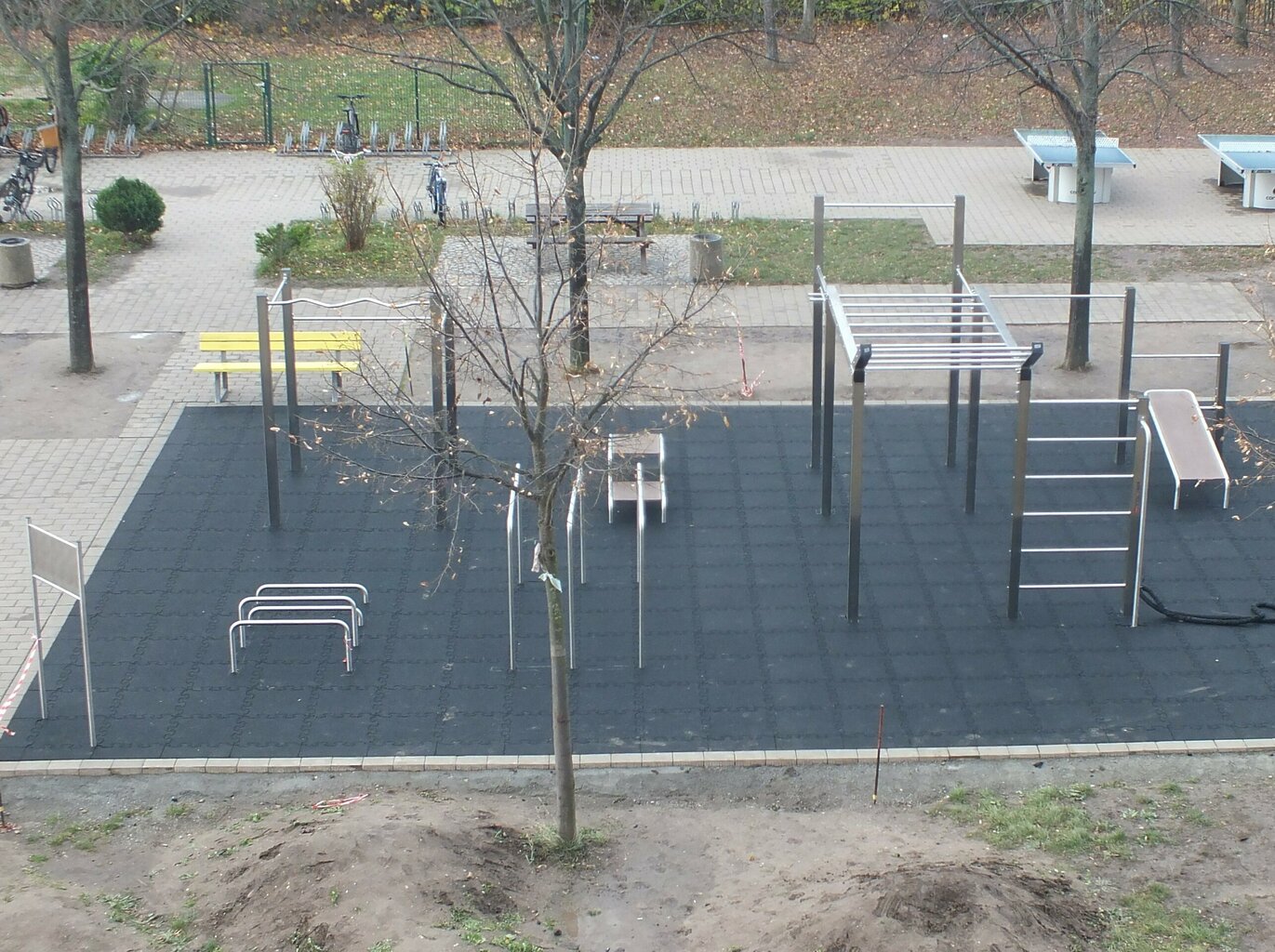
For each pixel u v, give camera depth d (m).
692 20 28.88
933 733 13.55
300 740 13.48
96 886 11.20
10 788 12.84
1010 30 31.41
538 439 10.75
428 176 31.05
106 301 23.95
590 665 14.59
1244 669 14.45
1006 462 18.70
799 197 30.03
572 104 19.64
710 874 11.54
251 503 17.69
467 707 13.97
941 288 24.81
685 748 13.38
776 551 16.66
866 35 40.78
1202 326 22.92
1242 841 11.62
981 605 15.59
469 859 11.25
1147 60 36.84
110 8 25.02
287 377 18.08
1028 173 31.47
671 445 19.17
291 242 25.45
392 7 35.88
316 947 10.01
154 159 32.50
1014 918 10.11
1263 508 17.52
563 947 10.39
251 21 33.31
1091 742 13.39
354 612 14.84
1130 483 18.11
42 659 13.84
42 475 18.27
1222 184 30.38
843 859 11.55
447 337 13.59
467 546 16.75
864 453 18.97
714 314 23.47
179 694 14.15
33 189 29.38
